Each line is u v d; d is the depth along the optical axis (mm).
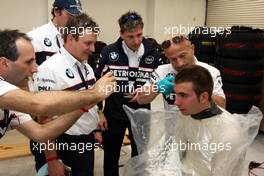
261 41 3945
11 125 1490
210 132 1258
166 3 6164
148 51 2271
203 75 1240
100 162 3104
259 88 4102
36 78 1634
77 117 1480
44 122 1547
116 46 2262
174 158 1302
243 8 5453
